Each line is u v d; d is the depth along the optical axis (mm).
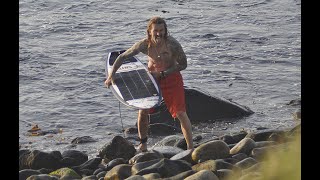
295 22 94938
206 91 62031
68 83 69625
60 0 110500
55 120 59562
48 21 97750
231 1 109375
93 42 87188
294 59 76250
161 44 41406
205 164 37500
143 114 43031
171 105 42344
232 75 70750
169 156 42719
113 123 58375
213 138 50000
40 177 38281
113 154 44312
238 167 37000
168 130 54094
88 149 51594
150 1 110250
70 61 78125
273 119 57625
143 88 42812
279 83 68000
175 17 99438
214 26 93562
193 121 56844
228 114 57594
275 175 24578
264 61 75812
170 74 41812
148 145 52062
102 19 99625
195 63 75375
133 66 44688
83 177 40438
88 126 58000
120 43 87125
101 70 73938
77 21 98188
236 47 81938
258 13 101125
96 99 64562
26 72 73000
